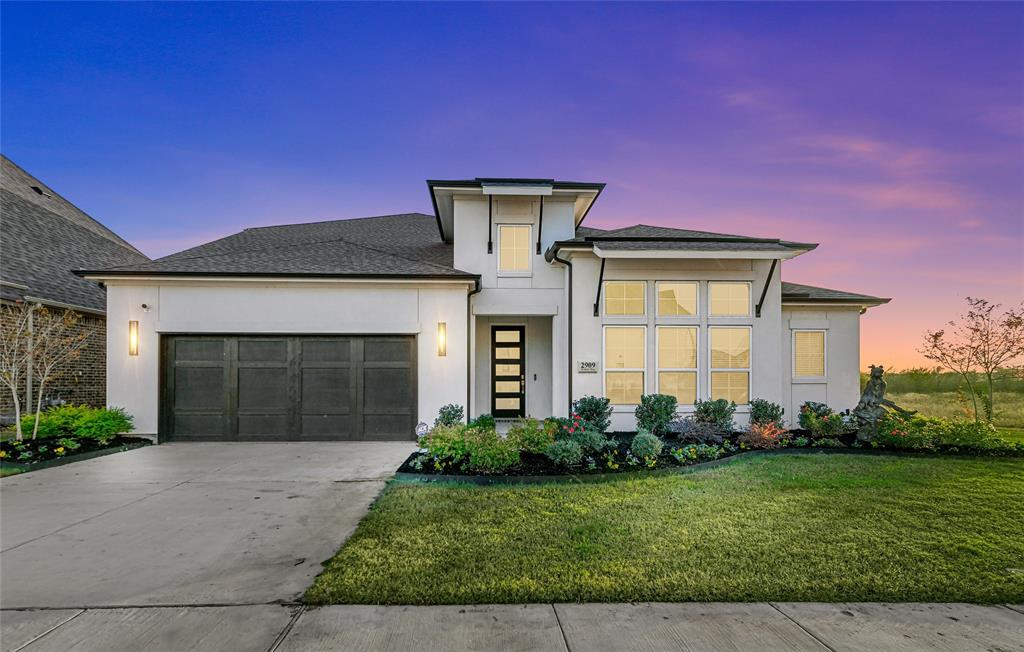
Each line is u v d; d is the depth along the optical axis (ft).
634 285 36.68
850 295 40.83
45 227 50.67
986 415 36.35
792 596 11.68
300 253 39.91
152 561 13.84
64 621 10.52
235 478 24.00
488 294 40.01
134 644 9.61
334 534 16.06
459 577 12.60
